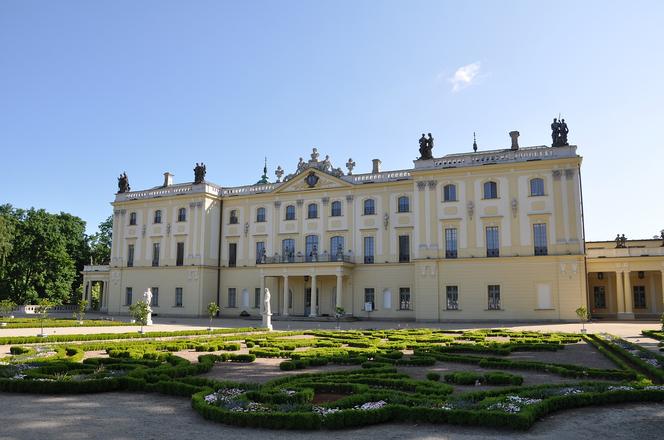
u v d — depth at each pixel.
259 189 71.56
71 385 14.38
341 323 56.25
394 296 61.38
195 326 47.53
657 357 20.50
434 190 57.69
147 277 73.00
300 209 67.69
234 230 71.81
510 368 19.92
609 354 22.70
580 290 51.25
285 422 10.82
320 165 67.19
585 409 12.73
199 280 69.00
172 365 19.02
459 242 56.16
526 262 53.31
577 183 52.72
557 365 19.31
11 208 86.75
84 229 95.31
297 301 66.62
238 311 69.75
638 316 63.03
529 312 52.69
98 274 80.50
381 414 11.30
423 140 59.25
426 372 18.78
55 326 43.22
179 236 71.56
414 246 58.16
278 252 68.19
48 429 10.66
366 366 19.50
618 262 59.06
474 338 32.34
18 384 14.46
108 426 10.96
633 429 10.90
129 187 78.25
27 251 82.31
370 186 63.97
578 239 51.94
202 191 70.38
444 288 56.03
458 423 11.13
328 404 11.92
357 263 63.47
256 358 23.56
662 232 68.69
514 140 57.97
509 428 10.83
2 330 37.59
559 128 54.41
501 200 55.12
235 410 11.34
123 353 22.84
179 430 10.68
